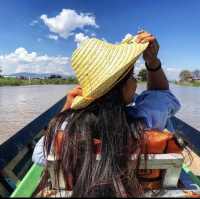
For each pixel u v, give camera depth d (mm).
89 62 1742
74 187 1569
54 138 1689
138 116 1794
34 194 1696
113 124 1656
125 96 1739
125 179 1603
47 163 1672
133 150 1638
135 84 1755
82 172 1584
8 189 2150
